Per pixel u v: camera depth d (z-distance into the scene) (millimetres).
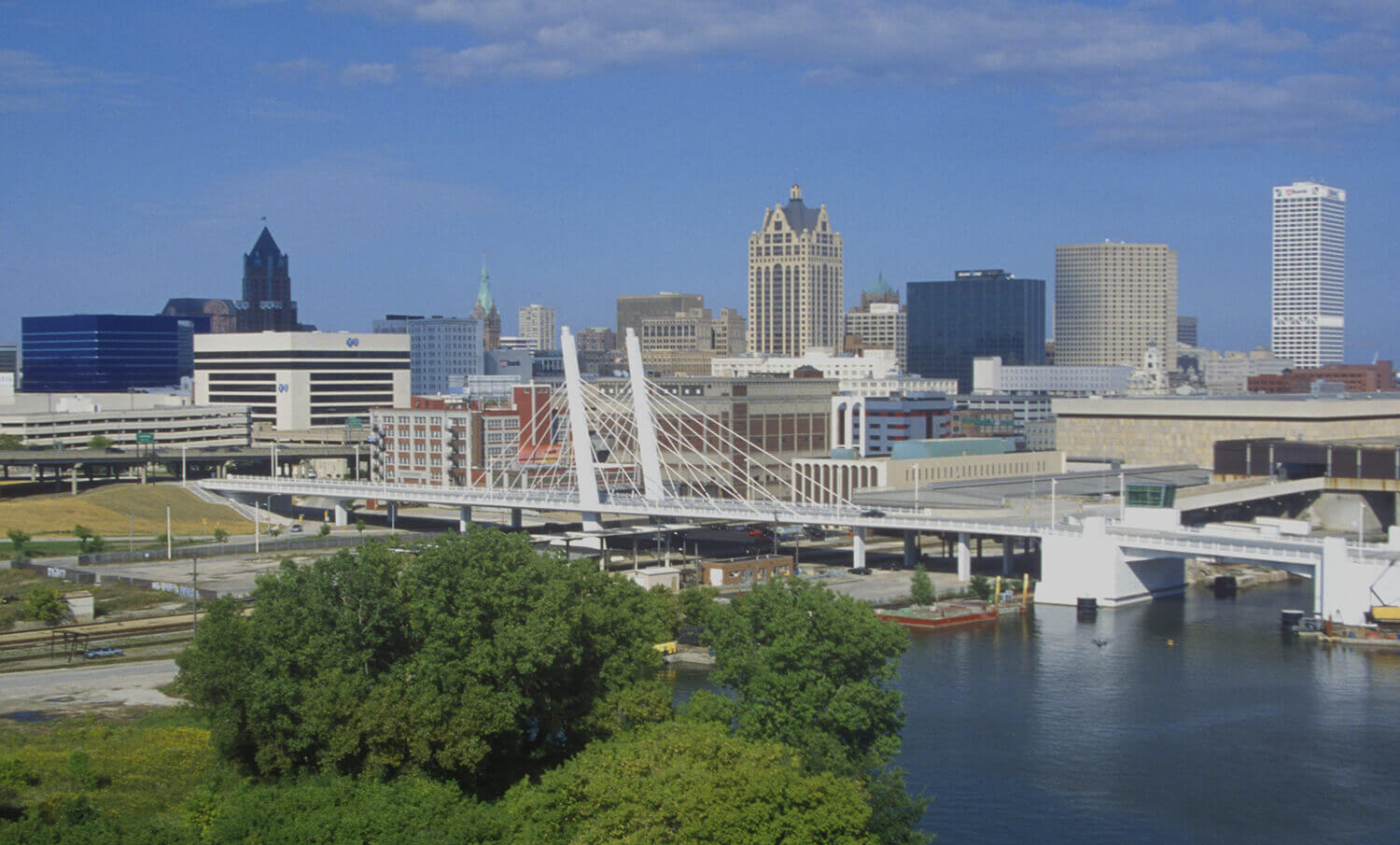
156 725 155250
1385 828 134375
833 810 101625
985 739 158750
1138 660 197625
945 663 195625
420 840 105250
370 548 145750
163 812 122625
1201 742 158250
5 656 197000
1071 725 164875
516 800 112812
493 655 132125
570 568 152500
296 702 128375
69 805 118125
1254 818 136625
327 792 116625
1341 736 161125
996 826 134125
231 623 137375
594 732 137875
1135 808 138625
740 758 109375
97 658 195750
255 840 107750
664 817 102125
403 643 138500
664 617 199250
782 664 134375
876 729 134375
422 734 123562
